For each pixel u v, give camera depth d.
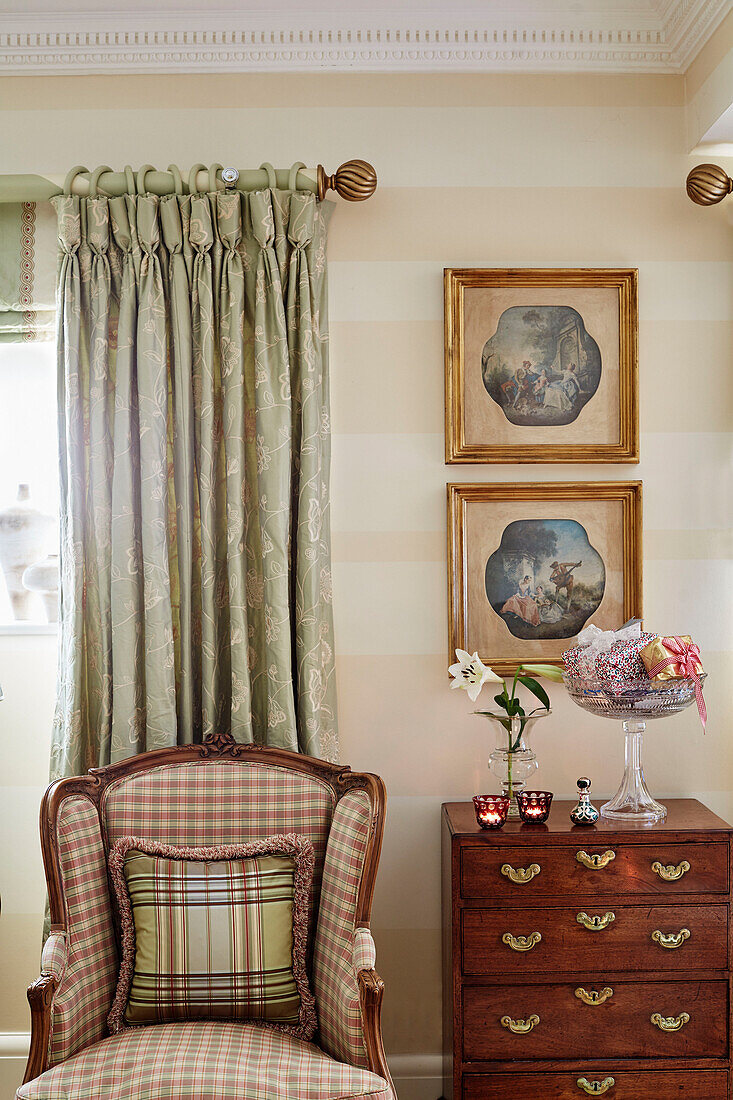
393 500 2.60
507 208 2.60
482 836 2.21
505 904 2.21
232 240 2.43
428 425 2.60
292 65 2.57
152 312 2.42
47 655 2.64
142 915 2.04
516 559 2.60
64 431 2.48
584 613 2.61
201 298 2.44
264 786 2.23
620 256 2.61
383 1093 1.73
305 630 2.42
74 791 2.14
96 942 2.04
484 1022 2.21
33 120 2.58
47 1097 1.71
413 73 2.60
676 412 2.62
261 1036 1.91
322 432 2.53
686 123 2.60
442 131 2.60
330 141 2.59
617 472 2.62
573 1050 2.21
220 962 2.00
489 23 2.54
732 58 2.25
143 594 2.46
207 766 2.27
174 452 2.45
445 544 2.60
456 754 2.60
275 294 2.43
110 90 2.58
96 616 2.44
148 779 2.24
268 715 2.43
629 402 2.58
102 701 2.42
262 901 2.05
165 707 2.38
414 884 2.59
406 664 2.59
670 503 2.62
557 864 2.21
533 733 2.61
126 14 2.49
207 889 2.05
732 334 2.62
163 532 2.41
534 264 2.61
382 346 2.59
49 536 2.72
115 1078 1.74
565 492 2.58
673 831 2.21
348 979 1.91
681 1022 2.21
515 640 2.61
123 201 2.45
